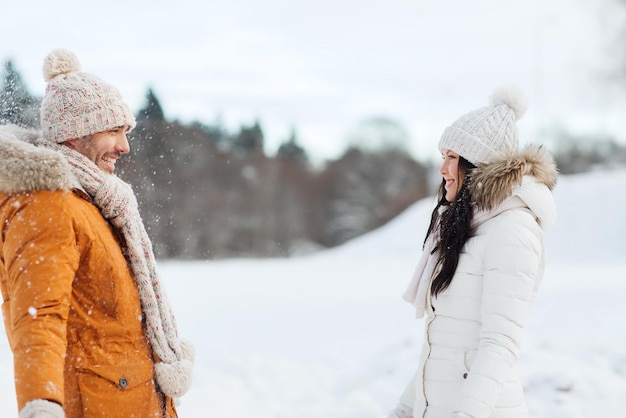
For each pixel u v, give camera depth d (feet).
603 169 137.80
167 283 41.65
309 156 203.21
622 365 16.06
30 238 6.89
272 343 21.38
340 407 15.07
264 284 40.57
